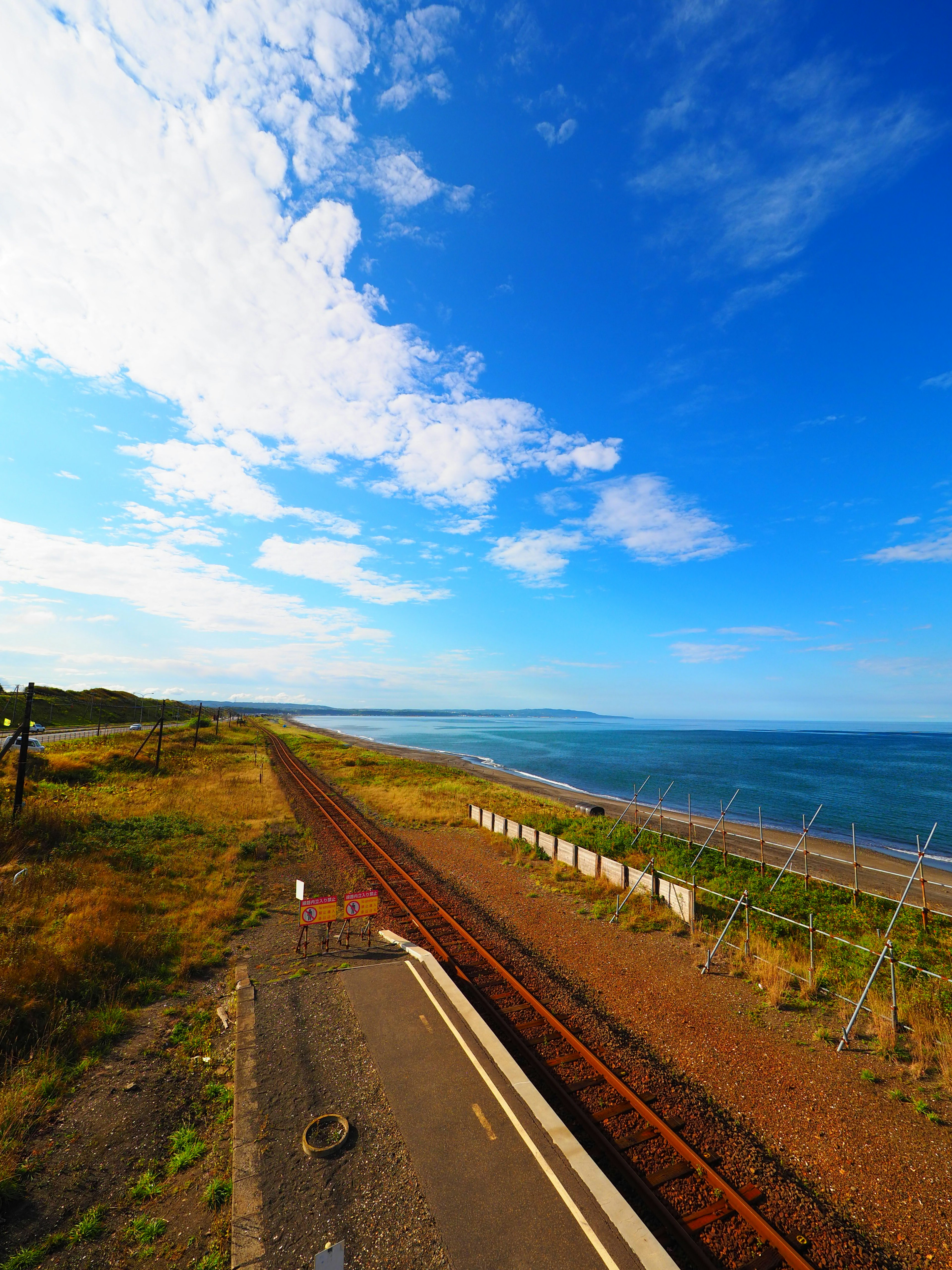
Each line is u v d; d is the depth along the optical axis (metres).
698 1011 10.05
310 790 35.44
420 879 17.30
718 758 96.50
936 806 48.28
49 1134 6.52
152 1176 6.06
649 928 13.77
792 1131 7.12
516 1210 5.51
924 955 12.47
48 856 15.29
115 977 9.80
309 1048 8.15
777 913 15.37
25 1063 7.55
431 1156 6.16
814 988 10.80
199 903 13.83
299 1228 5.27
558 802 40.41
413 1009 9.28
